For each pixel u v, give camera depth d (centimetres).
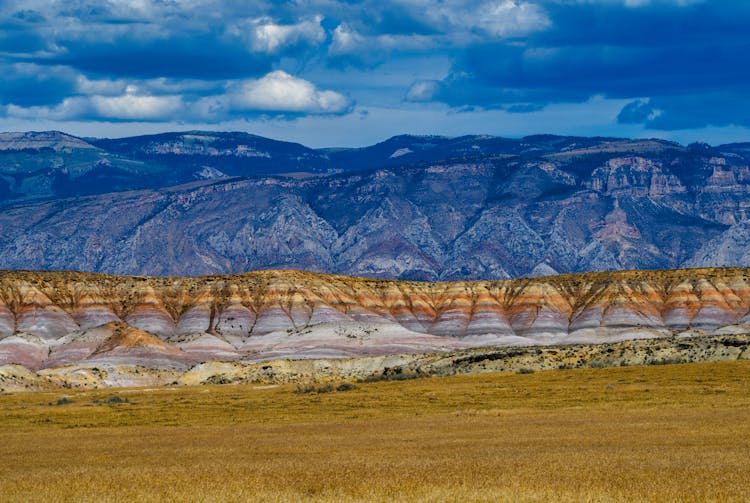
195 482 10838
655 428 15750
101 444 16262
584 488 9825
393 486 10112
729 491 9600
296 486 10369
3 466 13338
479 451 13412
